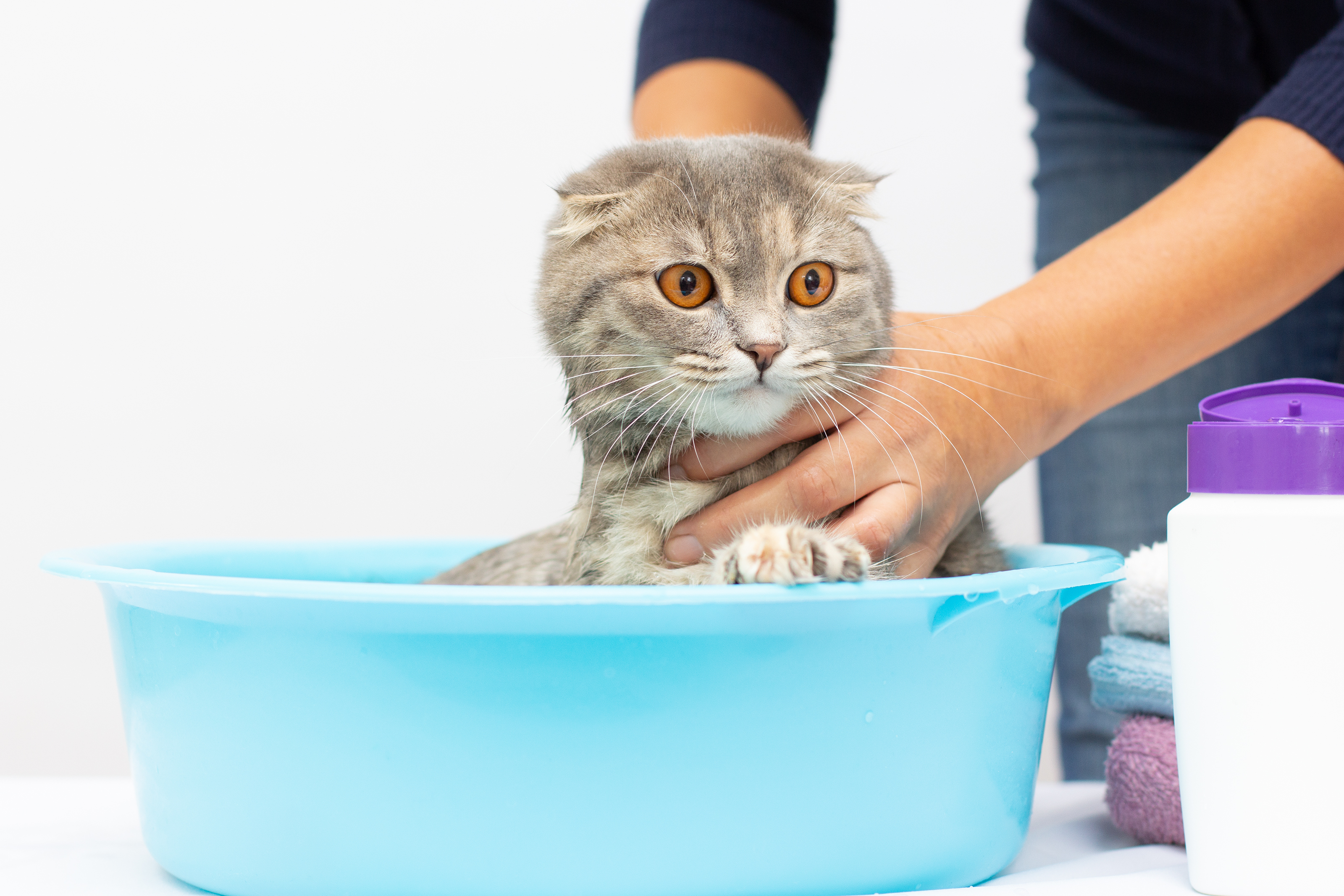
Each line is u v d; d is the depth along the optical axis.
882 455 0.74
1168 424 1.05
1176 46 1.02
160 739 0.68
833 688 0.64
